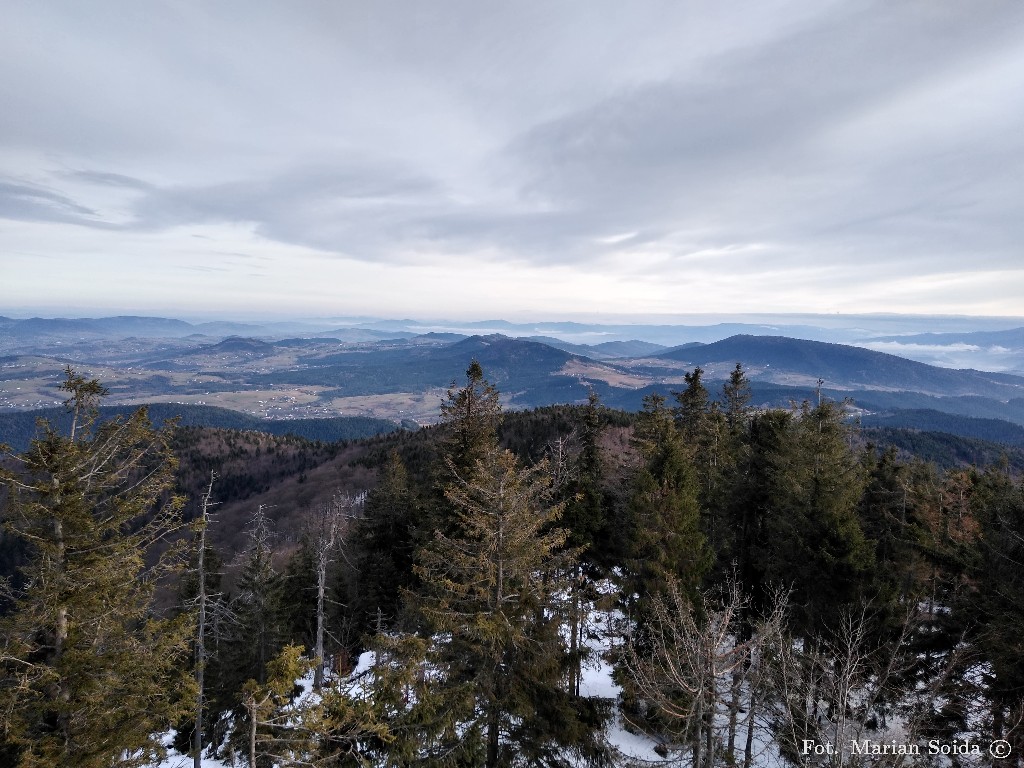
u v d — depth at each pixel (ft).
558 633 46.98
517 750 45.50
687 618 41.55
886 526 86.07
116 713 39.99
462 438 77.51
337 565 106.83
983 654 47.62
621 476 95.09
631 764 46.93
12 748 36.09
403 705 40.34
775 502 75.51
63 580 37.47
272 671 33.68
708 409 107.96
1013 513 49.42
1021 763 44.88
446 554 49.03
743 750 52.16
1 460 36.86
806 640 61.87
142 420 43.32
